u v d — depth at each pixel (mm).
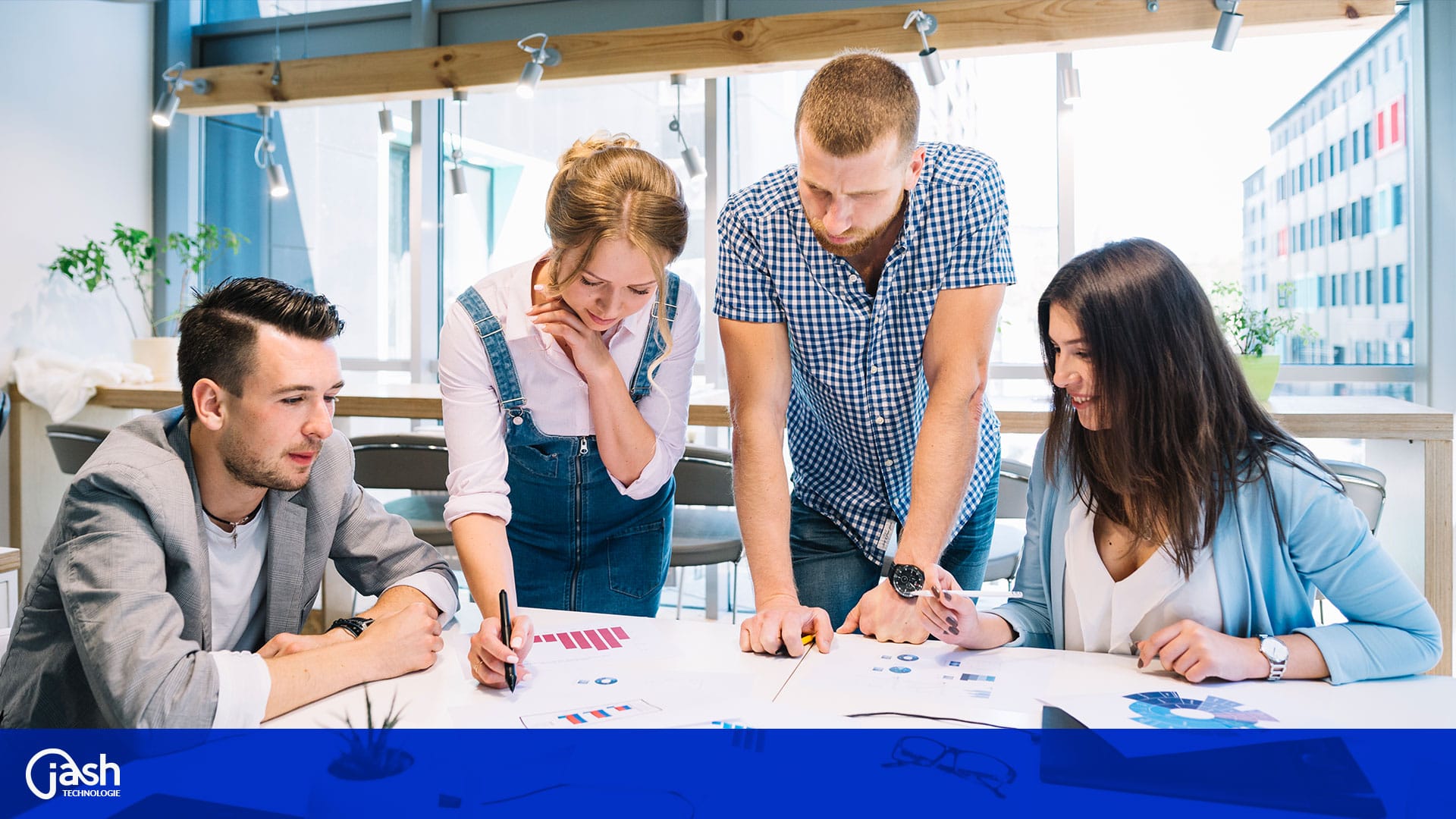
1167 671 1172
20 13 3865
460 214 4234
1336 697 1068
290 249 4418
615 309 1462
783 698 1076
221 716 999
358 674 1121
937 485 1461
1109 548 1387
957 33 3109
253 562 1336
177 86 3850
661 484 1728
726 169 3908
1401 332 3426
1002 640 1311
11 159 3844
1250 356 2658
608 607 1853
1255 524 1246
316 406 1184
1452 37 3264
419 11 4133
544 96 4055
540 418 1667
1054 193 3635
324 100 3758
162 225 4473
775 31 3234
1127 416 1234
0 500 3791
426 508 2580
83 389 3518
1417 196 3361
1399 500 2434
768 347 1608
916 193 1514
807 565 1882
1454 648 2248
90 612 1050
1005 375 3707
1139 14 2990
